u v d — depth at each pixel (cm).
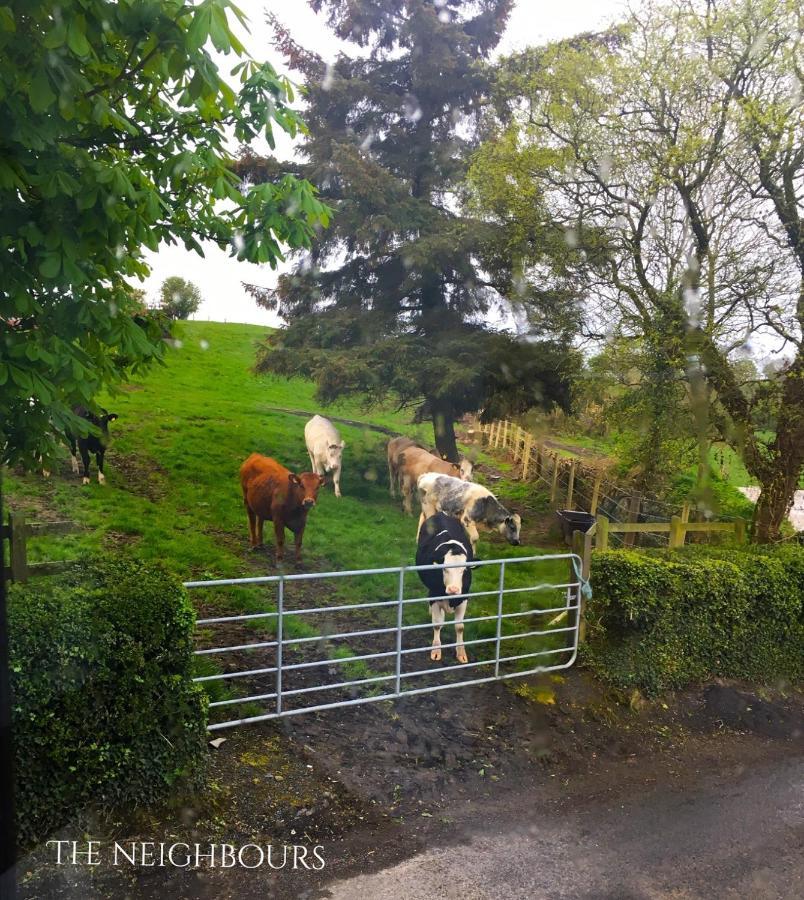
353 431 1462
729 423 972
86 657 372
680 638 689
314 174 1143
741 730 654
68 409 404
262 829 416
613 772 551
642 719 633
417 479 1062
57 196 343
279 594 493
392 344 1148
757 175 951
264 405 1488
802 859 456
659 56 923
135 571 446
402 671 617
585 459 1299
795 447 956
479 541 1004
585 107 962
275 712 513
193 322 1961
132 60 379
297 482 785
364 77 1327
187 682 420
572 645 689
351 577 806
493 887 398
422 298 1228
